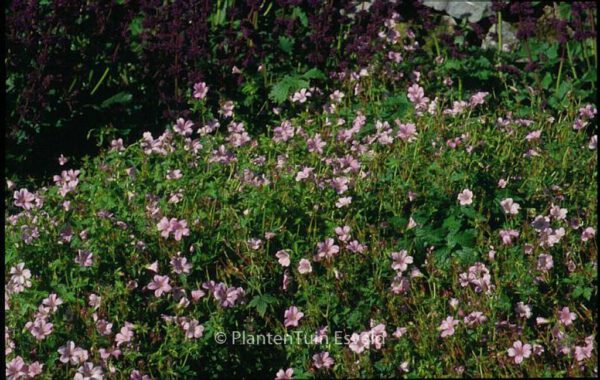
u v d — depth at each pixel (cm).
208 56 889
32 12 823
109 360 562
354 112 829
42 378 543
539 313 607
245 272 621
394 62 884
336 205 655
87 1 899
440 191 670
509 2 962
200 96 828
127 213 646
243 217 649
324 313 603
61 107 848
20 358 546
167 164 712
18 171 814
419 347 563
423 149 720
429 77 884
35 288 591
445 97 845
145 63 877
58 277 607
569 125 795
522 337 568
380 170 718
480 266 614
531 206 691
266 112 867
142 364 554
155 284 588
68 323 575
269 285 617
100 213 635
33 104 818
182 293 593
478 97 803
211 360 584
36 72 820
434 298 593
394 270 620
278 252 620
